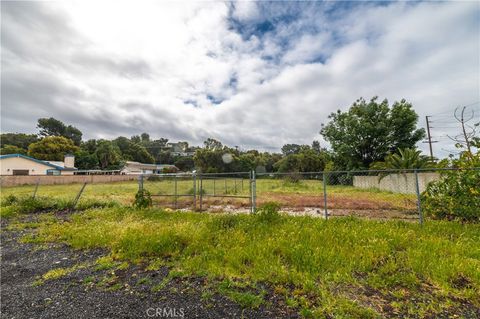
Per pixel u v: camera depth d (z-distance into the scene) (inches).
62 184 1048.2
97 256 169.2
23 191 698.8
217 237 190.5
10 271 146.8
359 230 194.4
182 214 290.8
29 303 108.8
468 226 205.3
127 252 166.2
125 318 95.1
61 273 140.5
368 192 640.4
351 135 1130.0
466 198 231.3
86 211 335.0
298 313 95.0
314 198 494.3
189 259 150.3
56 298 112.6
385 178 730.8
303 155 1560.0
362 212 321.4
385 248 152.8
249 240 179.8
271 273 126.2
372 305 99.3
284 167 1578.5
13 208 343.6
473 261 132.6
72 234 218.8
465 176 235.3
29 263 159.2
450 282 115.8
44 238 213.2
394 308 97.2
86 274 138.9
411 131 1077.8
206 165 1839.3
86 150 1982.0
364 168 1080.2
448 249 150.9
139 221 260.2
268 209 253.3
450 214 240.5
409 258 137.9
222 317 93.7
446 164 283.7
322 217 272.2
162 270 140.2
